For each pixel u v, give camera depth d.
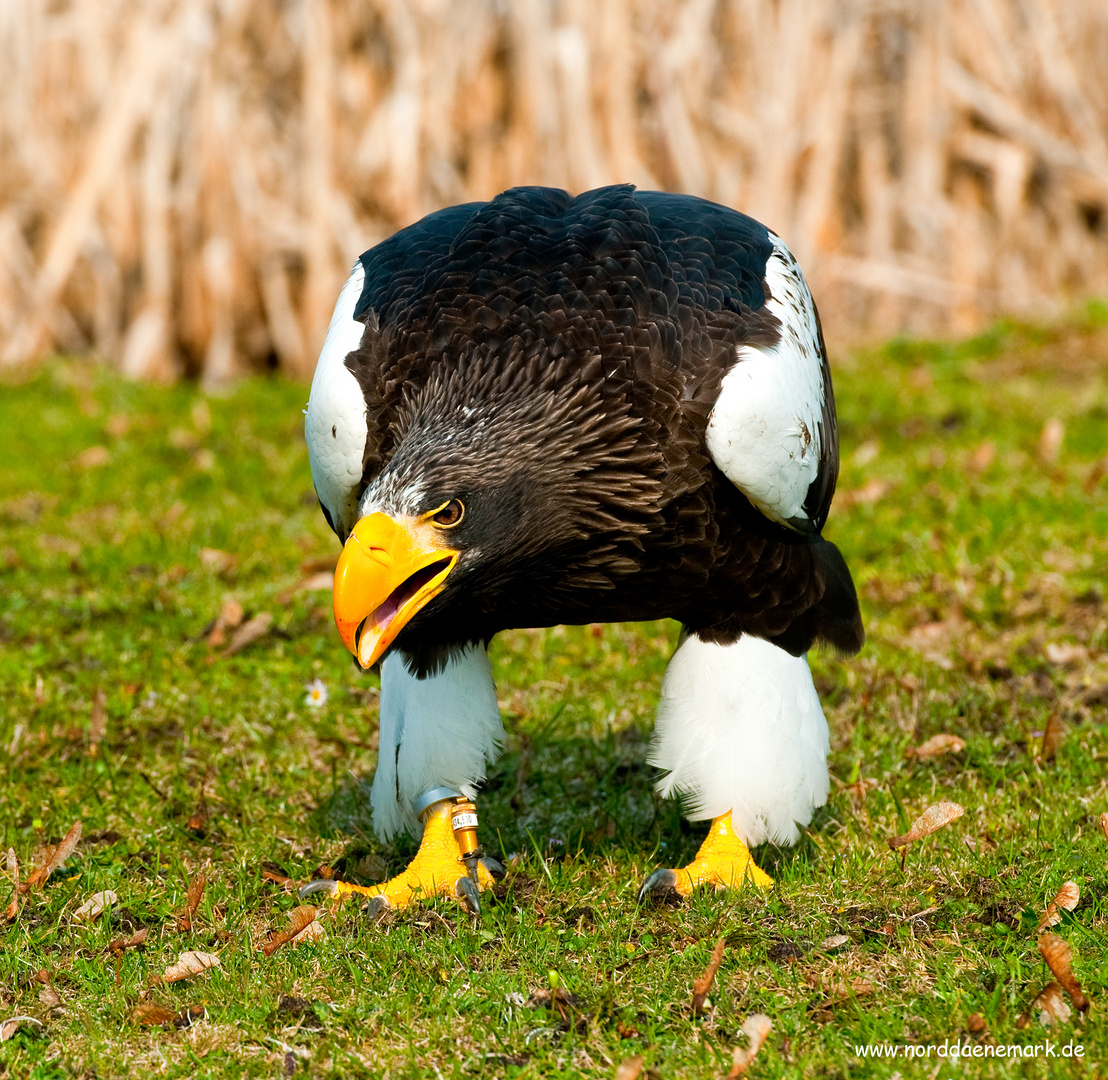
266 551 13.89
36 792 9.14
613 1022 6.45
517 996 6.66
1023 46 25.03
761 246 8.25
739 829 7.81
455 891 7.67
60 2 23.00
